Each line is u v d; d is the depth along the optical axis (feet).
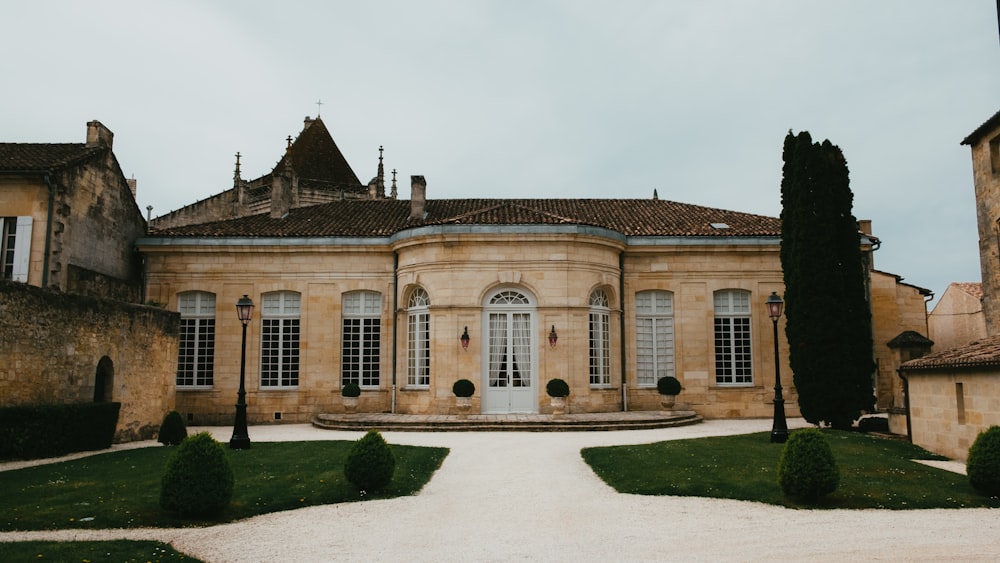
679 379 87.76
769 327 88.89
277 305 89.30
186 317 88.84
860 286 72.90
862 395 70.59
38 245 72.13
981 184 81.46
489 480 44.83
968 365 49.39
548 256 81.20
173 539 31.32
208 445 35.47
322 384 87.40
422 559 28.19
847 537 30.71
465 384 75.77
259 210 142.61
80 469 48.37
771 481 42.63
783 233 76.84
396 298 87.81
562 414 75.46
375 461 40.86
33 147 81.46
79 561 27.04
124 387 68.28
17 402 54.65
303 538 31.42
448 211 100.99
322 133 161.27
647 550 29.01
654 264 89.30
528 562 27.58
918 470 46.03
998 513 35.40
